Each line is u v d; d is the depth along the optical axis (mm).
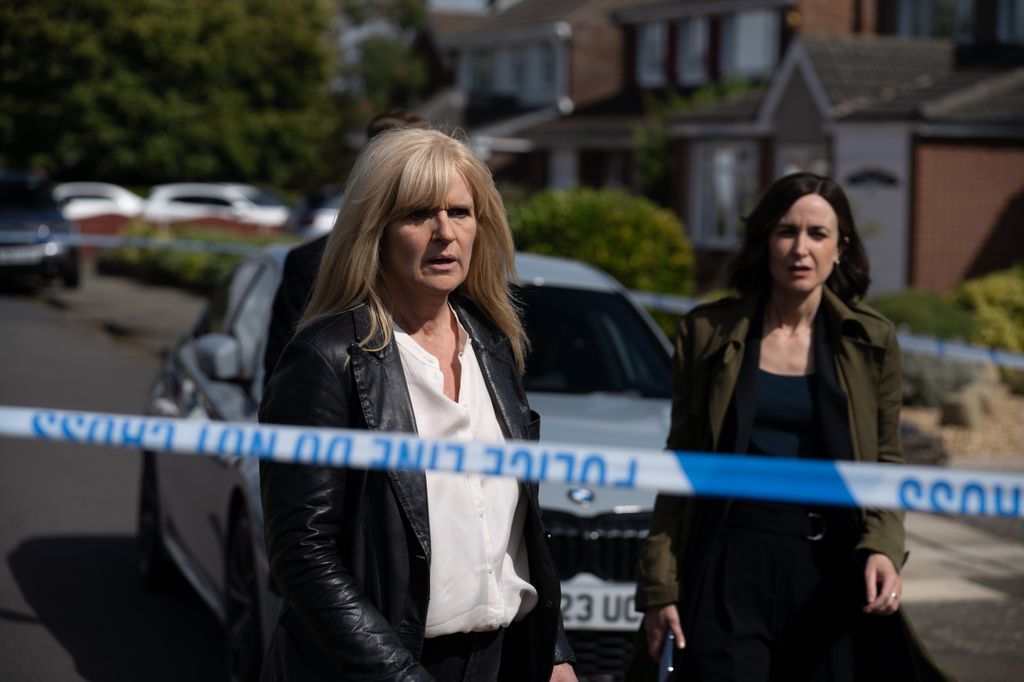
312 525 3363
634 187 43875
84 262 44000
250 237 34812
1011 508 3059
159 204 45469
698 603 4562
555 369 7867
